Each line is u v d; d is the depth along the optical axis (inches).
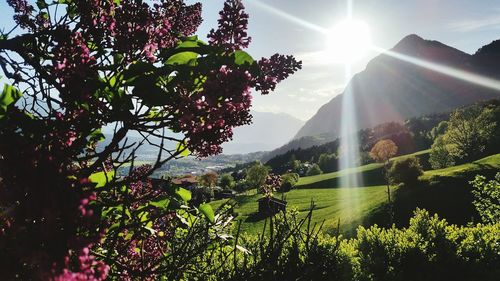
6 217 51.2
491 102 4379.9
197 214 118.0
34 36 77.9
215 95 67.9
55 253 49.1
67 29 75.3
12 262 49.3
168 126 81.4
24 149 57.5
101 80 78.8
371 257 536.1
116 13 77.9
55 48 71.5
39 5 100.2
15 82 78.7
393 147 2598.4
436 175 2134.6
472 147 3115.2
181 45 80.2
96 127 75.4
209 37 81.6
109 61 81.4
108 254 83.7
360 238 561.9
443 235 542.0
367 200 2423.7
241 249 126.9
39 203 51.6
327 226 1956.2
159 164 77.2
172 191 105.8
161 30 80.0
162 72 76.5
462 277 506.9
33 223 51.8
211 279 145.4
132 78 77.1
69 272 47.4
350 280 425.4
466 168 2207.2
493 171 2095.2
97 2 77.9
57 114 71.9
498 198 913.5
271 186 176.6
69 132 73.0
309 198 3440.0
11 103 71.5
